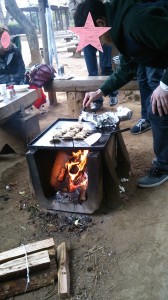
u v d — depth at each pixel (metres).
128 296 1.69
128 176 2.78
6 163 3.27
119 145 2.63
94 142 2.16
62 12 19.25
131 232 2.14
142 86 3.44
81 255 2.00
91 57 4.50
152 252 1.96
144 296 1.68
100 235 2.15
